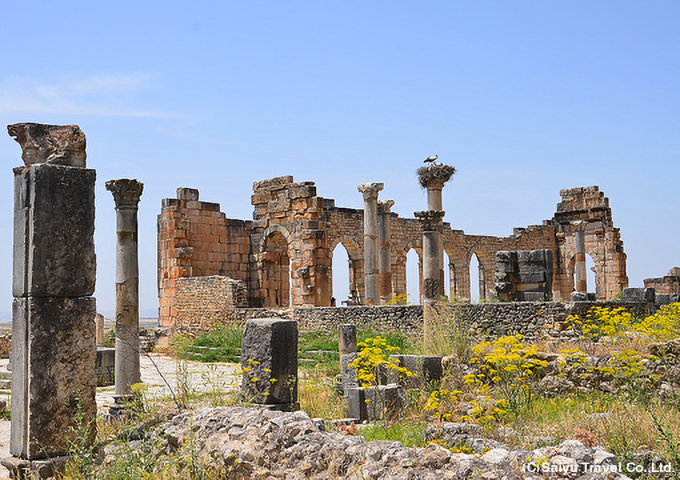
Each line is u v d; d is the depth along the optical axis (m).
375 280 28.84
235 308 29.36
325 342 23.16
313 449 6.95
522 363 13.10
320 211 33.00
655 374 12.23
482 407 10.95
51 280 7.95
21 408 7.92
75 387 8.06
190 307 31.66
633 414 9.25
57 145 8.24
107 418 12.11
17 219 8.16
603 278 46.12
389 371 13.73
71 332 8.06
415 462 6.20
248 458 7.30
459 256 45.72
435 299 20.19
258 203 35.41
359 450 6.62
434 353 15.34
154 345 30.11
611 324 15.34
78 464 7.65
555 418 10.23
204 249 33.91
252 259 35.47
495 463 5.96
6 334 26.44
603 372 12.58
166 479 7.47
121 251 14.13
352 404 12.09
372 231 28.92
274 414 7.73
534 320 19.59
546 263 26.09
